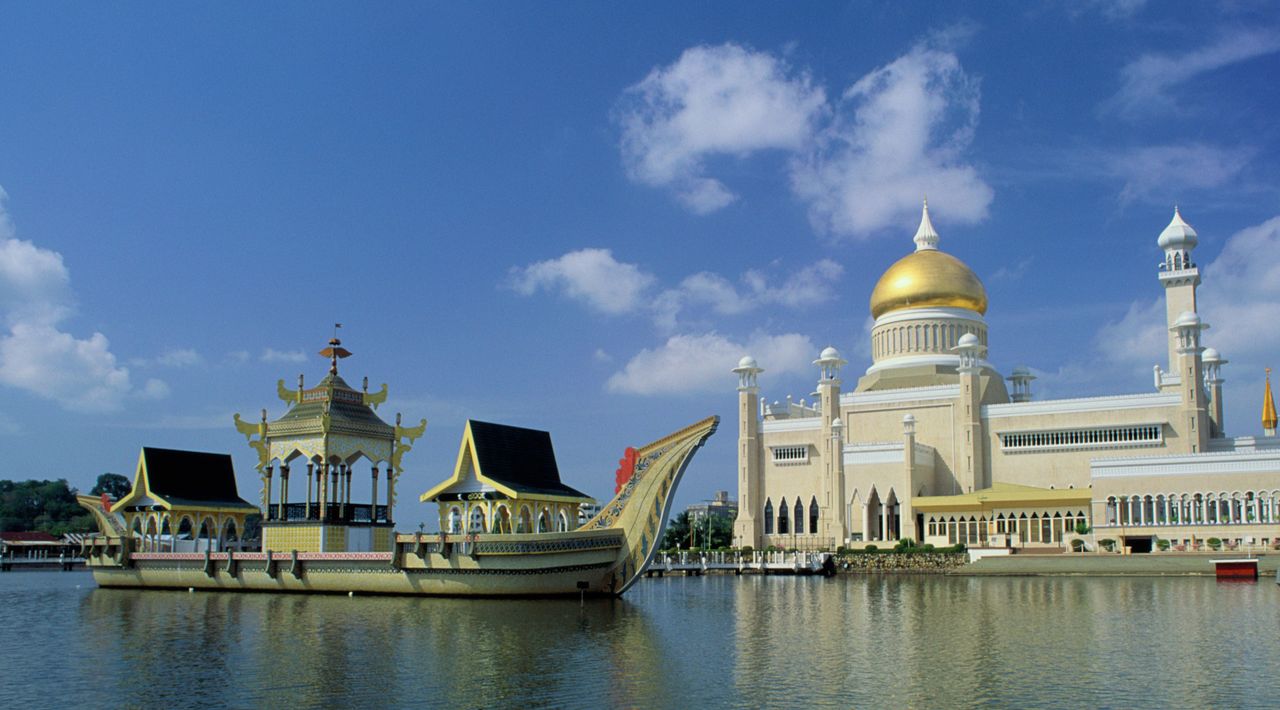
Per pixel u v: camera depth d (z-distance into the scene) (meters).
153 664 31.97
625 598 59.91
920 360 128.88
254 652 34.31
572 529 62.59
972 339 119.44
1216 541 93.62
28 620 46.69
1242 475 95.56
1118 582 78.50
